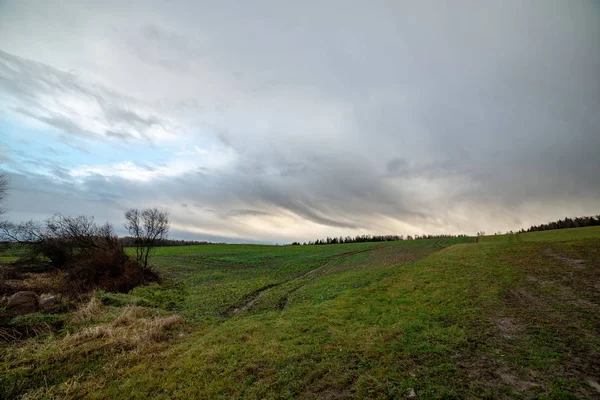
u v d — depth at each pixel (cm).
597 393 674
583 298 1368
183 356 1102
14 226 2845
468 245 4141
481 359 887
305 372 906
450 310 1400
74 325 1413
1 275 2317
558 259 2277
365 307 1605
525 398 679
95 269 2562
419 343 1041
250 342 1187
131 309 1672
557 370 786
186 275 3519
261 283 2812
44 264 2970
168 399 826
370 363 923
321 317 1468
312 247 7412
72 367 1028
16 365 1025
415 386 768
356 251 5481
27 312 1509
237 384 873
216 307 1961
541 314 1221
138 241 3216
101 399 851
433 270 2442
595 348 889
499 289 1656
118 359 1089
